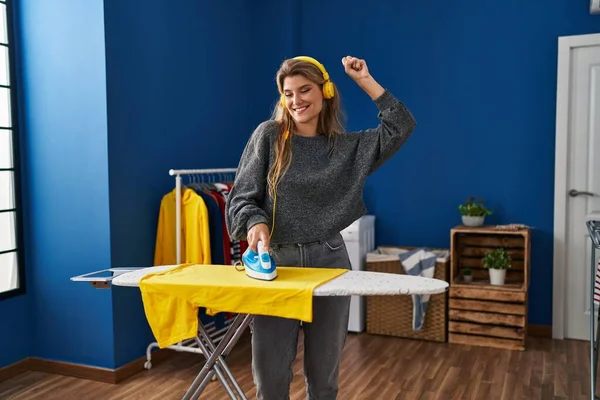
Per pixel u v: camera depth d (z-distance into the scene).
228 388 2.03
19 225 3.31
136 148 3.33
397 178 4.37
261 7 4.54
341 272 1.88
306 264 1.97
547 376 3.27
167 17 3.58
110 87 3.13
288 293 1.70
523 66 3.99
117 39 3.18
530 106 3.99
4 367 3.25
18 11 3.27
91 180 3.17
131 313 3.34
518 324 3.73
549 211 3.99
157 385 3.17
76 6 3.13
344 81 4.47
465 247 4.13
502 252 3.86
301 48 4.58
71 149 3.21
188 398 2.06
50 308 3.34
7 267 3.29
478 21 4.08
